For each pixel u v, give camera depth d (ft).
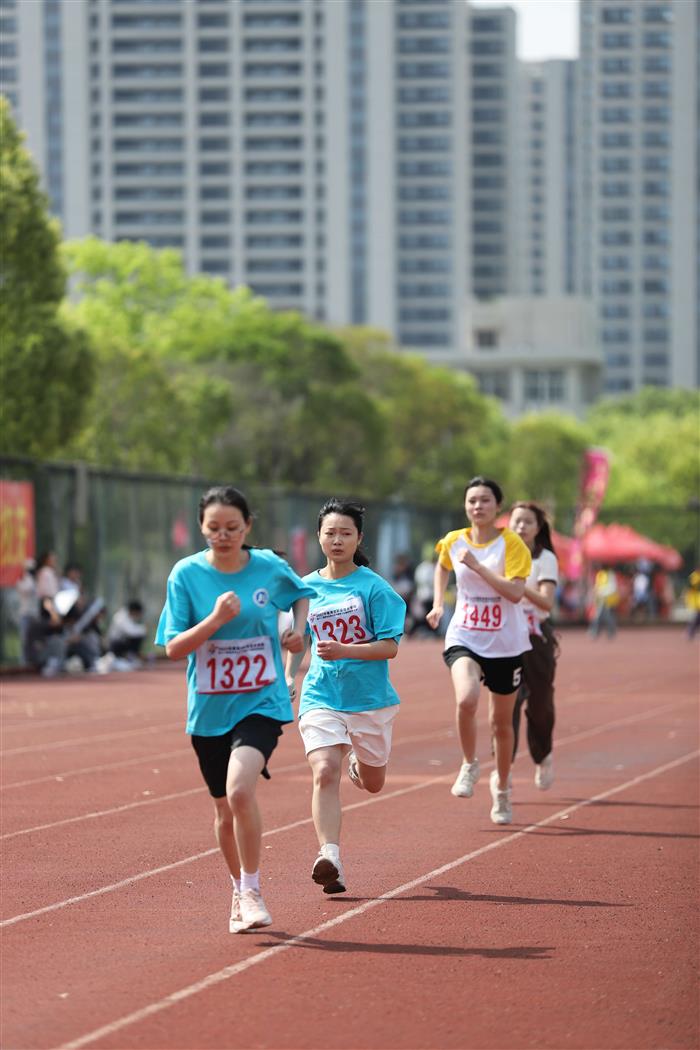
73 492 225.15
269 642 56.29
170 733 127.03
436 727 134.82
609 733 130.62
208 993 48.08
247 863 55.06
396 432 615.57
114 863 69.77
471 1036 43.80
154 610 250.57
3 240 240.94
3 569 198.29
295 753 114.21
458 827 80.28
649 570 471.21
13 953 53.21
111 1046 42.83
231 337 528.22
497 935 55.77
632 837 77.20
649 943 54.60
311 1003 46.98
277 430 518.78
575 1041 43.39
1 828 79.46
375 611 63.98
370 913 59.31
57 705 154.40
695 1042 43.37
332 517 64.49
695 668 227.40
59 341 246.27
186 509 265.54
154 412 410.31
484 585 79.51
